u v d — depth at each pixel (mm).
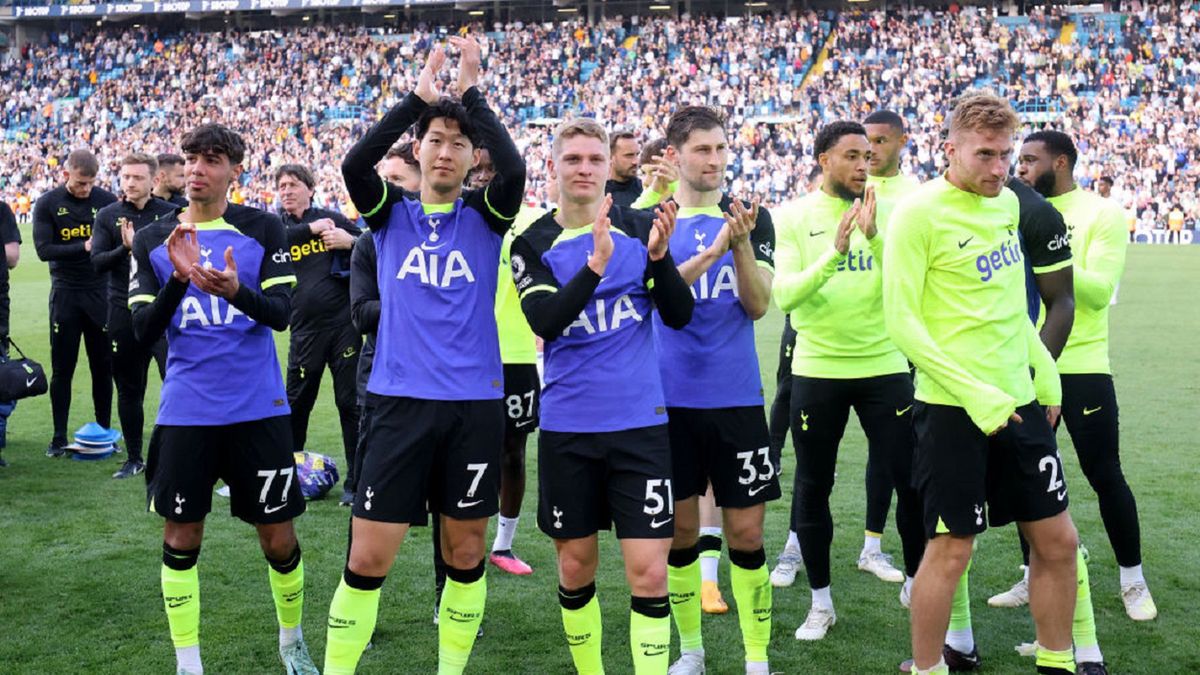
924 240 3717
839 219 4809
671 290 3746
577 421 3727
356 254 4984
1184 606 4867
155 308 3928
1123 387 10672
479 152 5094
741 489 4102
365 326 4828
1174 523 6117
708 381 4113
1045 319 4094
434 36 45438
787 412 6102
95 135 43875
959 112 3662
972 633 4461
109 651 4352
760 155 37312
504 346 5312
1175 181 34281
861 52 40875
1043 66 39000
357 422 6574
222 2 45812
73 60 47906
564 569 3799
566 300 3568
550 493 3777
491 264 3885
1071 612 3811
